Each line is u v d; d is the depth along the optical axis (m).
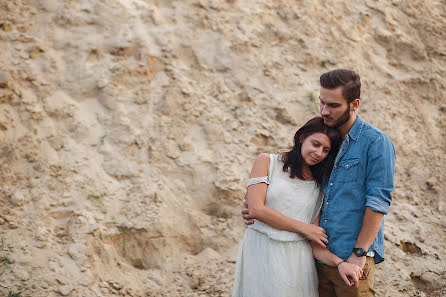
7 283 3.76
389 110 6.00
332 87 3.01
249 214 3.18
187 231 4.59
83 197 4.50
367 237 3.01
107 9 5.84
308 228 3.14
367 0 7.02
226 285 4.21
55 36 5.52
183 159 4.99
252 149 5.23
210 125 5.28
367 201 3.00
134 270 4.27
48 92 5.12
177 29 5.91
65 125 4.97
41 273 3.88
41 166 4.60
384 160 3.02
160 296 4.09
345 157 3.12
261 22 6.29
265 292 3.15
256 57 5.96
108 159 4.84
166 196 4.70
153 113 5.24
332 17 6.62
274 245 3.18
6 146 4.64
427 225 5.05
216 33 6.01
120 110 5.17
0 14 5.51
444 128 6.05
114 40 5.59
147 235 4.42
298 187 3.21
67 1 5.80
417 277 4.54
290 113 5.59
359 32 6.62
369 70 6.30
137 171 4.81
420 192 5.39
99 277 4.04
